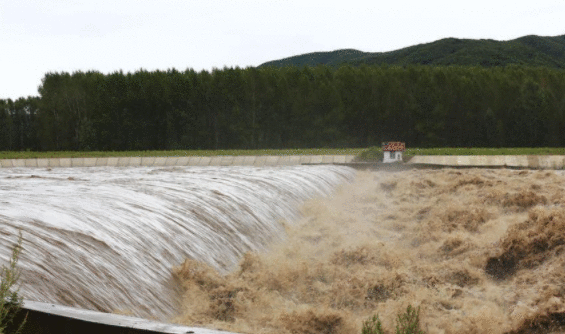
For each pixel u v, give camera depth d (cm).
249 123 7369
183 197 1372
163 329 400
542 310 966
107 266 804
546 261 1230
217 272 1012
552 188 2212
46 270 704
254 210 1457
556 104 7394
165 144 7375
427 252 1416
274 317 902
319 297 1038
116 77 7312
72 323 426
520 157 3086
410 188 2397
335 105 7369
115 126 7300
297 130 7419
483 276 1202
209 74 7444
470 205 1994
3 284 453
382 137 7481
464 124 7438
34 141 7744
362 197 2183
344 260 1273
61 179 1964
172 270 930
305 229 1545
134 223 1025
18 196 1202
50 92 7362
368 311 987
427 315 964
